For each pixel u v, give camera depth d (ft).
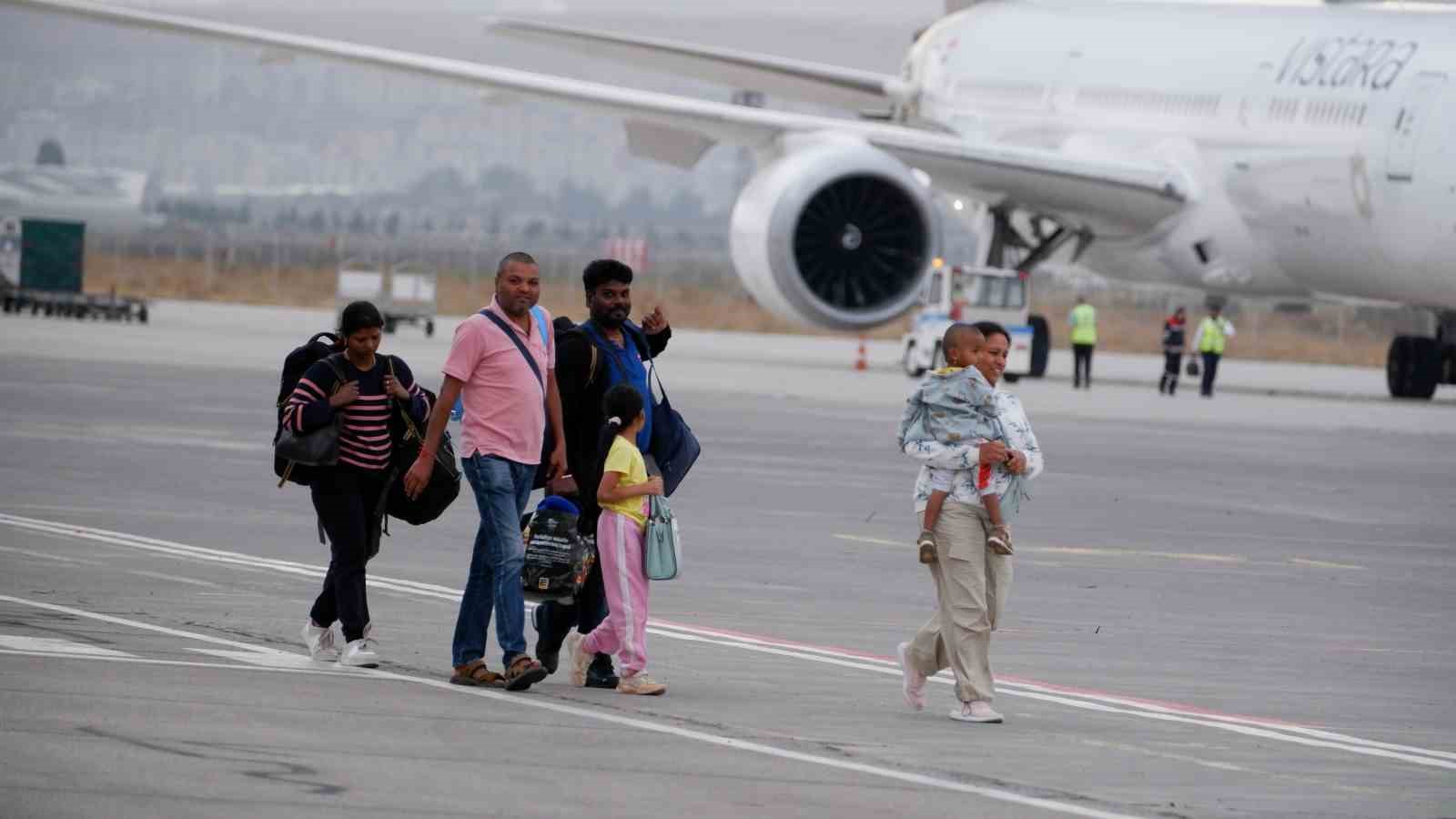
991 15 433.89
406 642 105.29
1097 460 230.48
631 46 437.17
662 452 99.25
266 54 343.87
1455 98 295.69
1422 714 96.99
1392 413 334.03
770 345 567.59
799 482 194.90
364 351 96.22
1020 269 395.96
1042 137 394.93
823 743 83.46
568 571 93.76
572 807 69.26
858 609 123.13
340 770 73.10
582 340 98.37
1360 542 169.17
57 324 446.60
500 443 95.25
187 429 219.00
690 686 96.12
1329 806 75.97
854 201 337.52
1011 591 134.00
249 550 134.92
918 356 385.09
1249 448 255.91
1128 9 393.29
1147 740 87.51
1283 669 108.58
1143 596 133.80
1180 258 359.66
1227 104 344.90
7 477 169.07
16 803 65.46
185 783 69.51
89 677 87.81
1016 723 90.43
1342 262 325.62
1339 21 335.26
